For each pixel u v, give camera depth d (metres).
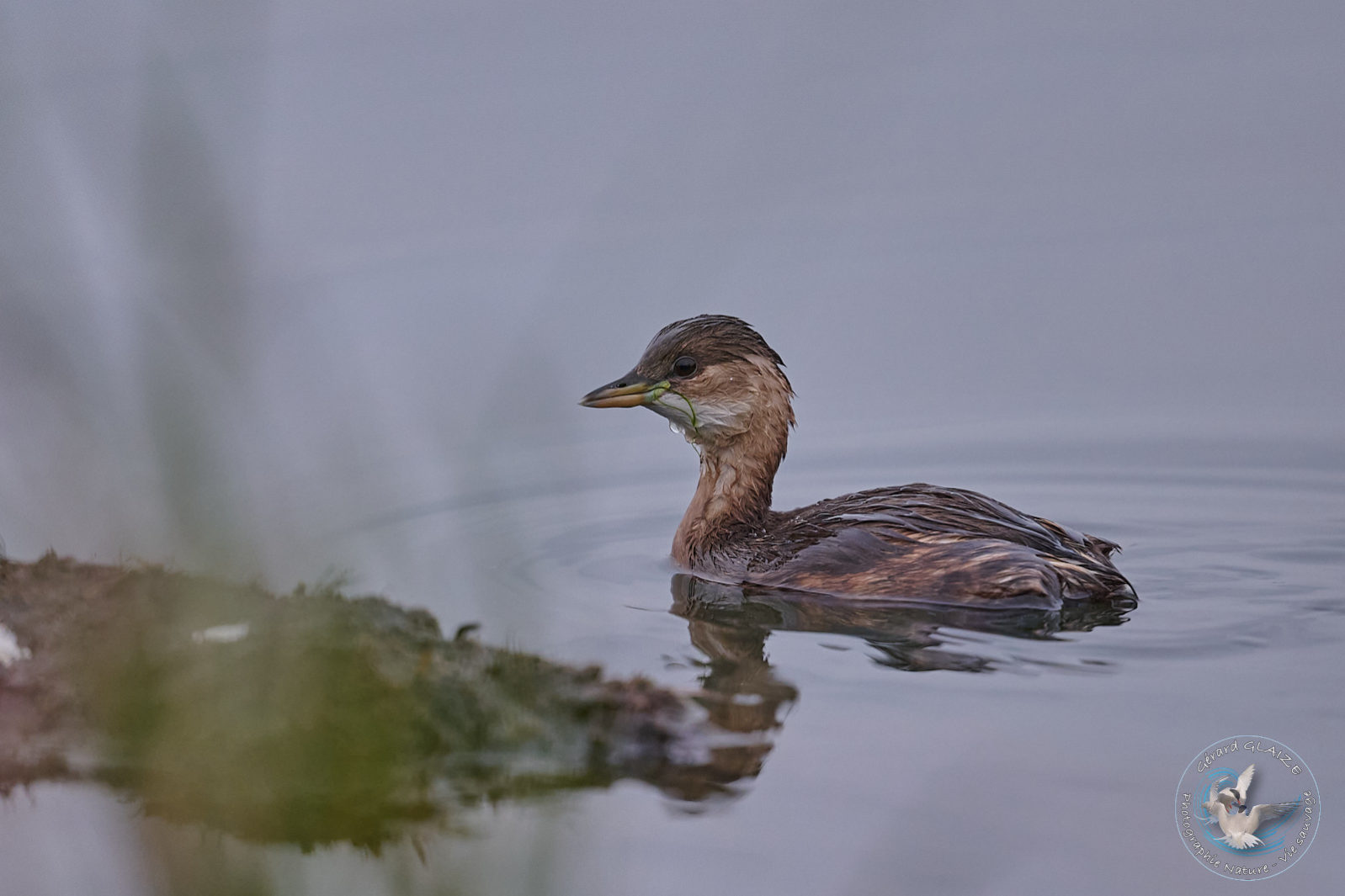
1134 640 13.21
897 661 12.64
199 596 10.73
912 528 15.60
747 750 10.52
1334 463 20.20
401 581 13.84
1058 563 14.70
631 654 12.88
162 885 8.47
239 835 9.13
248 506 9.48
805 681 12.12
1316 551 16.97
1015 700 11.58
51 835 9.13
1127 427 21.83
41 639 10.74
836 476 20.80
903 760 10.36
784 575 15.67
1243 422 21.69
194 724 9.90
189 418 9.25
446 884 8.38
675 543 17.45
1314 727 10.93
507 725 10.16
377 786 9.64
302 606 10.65
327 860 8.78
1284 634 13.40
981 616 14.16
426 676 10.26
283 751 9.73
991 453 21.22
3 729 10.15
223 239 9.41
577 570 16.45
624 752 10.22
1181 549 17.17
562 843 9.02
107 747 10.05
